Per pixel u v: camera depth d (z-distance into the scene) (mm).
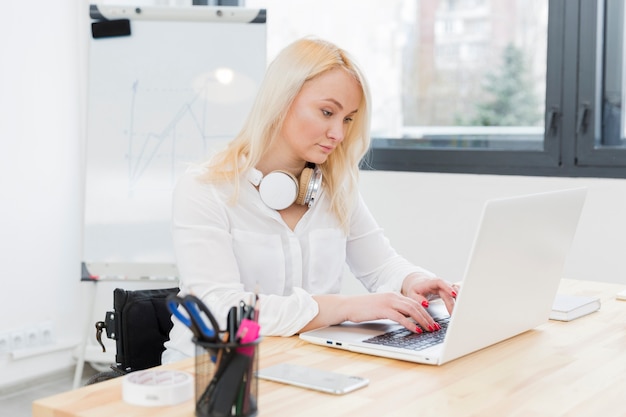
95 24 2959
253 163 1636
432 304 1633
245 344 949
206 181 1608
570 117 2795
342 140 1697
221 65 2969
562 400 1052
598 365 1223
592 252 2721
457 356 1234
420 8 3150
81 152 3264
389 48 3229
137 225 2947
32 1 3062
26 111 3064
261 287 1635
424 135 3199
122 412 980
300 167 1712
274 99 1600
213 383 951
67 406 1002
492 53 3020
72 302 3273
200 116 2957
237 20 2971
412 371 1176
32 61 3076
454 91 3119
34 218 3115
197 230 1545
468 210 2951
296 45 1626
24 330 3082
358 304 1413
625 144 2807
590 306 1630
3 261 3018
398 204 3096
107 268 2947
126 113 2969
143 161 2957
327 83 1586
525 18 2932
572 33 2775
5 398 2957
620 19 2764
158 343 1774
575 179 2752
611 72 2799
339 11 3305
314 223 1718
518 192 2859
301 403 1021
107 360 3248
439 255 3021
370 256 1856
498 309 1286
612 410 1014
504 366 1210
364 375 1153
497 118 3037
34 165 3104
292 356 1259
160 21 2975
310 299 1424
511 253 1248
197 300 951
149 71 2973
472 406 1021
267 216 1635
